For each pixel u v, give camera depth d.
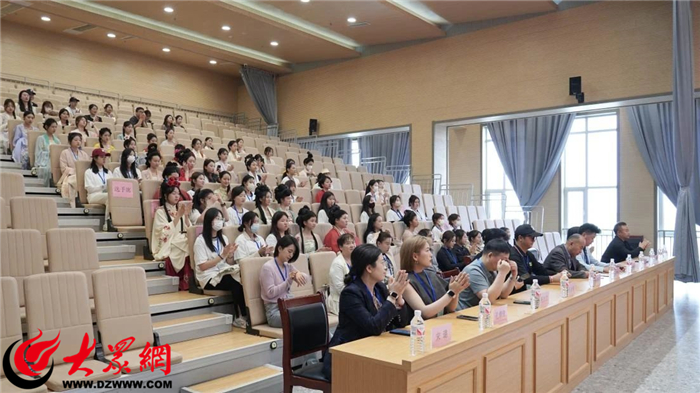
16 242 3.48
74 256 3.74
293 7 9.31
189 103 13.12
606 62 8.67
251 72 12.87
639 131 10.27
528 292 3.88
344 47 11.30
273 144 11.05
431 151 10.55
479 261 3.66
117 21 9.88
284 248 4.16
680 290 8.17
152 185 5.61
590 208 11.12
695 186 9.48
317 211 6.69
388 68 11.32
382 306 2.72
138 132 8.78
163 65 12.58
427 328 2.71
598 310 4.21
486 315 2.71
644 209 10.31
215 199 5.40
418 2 9.40
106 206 5.44
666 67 8.16
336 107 12.16
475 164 12.69
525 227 4.52
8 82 10.09
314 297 3.09
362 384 2.28
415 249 3.22
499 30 9.81
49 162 6.27
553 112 9.29
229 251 4.43
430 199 9.30
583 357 3.91
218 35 10.62
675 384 3.83
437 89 10.55
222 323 4.16
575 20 9.00
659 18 8.24
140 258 5.18
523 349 2.99
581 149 11.28
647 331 5.46
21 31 10.28
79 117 7.42
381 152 13.38
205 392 3.21
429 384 2.24
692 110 7.86
